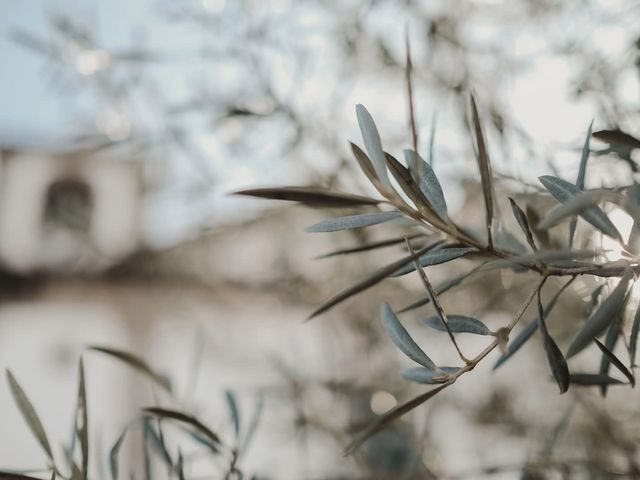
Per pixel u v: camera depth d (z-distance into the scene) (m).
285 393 1.30
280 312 1.62
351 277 1.30
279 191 0.45
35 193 2.46
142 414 0.62
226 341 1.63
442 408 1.27
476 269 0.46
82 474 0.51
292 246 1.42
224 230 1.40
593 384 0.53
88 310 2.97
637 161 0.56
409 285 1.20
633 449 0.83
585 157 0.49
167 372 0.77
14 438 2.75
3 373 2.83
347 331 1.38
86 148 1.22
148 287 2.04
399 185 0.46
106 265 2.17
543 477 0.78
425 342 1.33
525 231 0.47
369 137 0.46
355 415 1.25
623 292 0.44
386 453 1.09
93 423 2.75
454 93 0.89
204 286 1.71
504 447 1.17
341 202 0.45
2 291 2.69
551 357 0.45
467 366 0.45
